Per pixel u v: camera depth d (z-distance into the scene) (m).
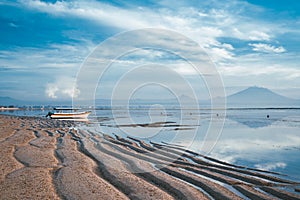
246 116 41.69
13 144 11.59
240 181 7.70
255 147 13.85
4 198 5.46
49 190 5.94
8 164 8.02
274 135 18.92
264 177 8.18
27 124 23.11
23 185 6.21
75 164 8.34
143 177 7.42
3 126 20.16
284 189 7.11
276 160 10.73
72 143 12.66
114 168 8.12
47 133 16.48
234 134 19.25
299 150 13.03
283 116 42.19
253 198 6.29
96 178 7.00
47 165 8.05
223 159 10.73
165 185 6.76
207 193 6.49
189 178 7.60
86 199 5.54
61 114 33.56
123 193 6.09
